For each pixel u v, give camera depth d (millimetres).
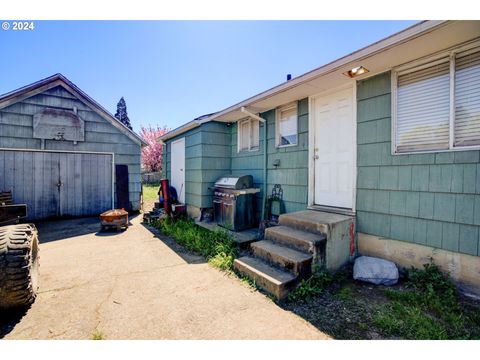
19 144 6398
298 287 2633
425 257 2764
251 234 4836
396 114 3049
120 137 7965
